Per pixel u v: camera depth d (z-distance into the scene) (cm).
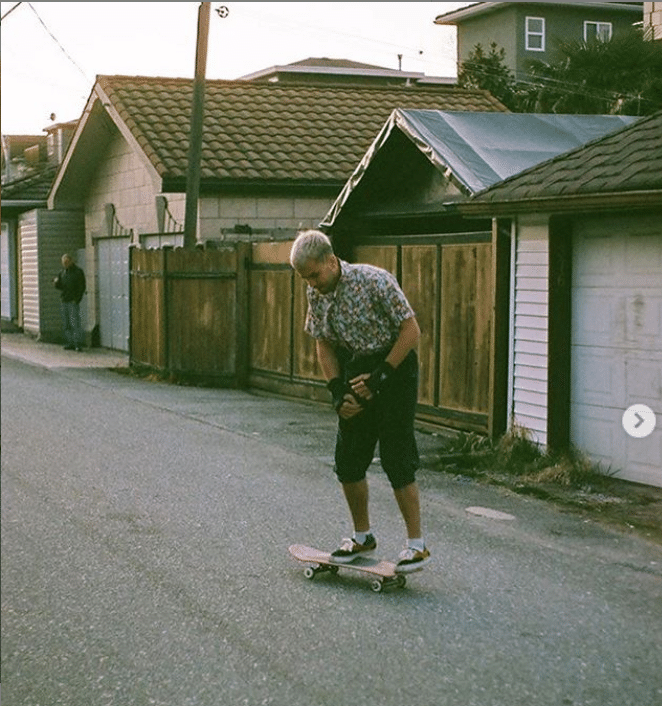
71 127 2950
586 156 977
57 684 505
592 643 546
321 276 608
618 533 771
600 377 959
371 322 613
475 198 1012
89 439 1144
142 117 1894
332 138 1934
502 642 546
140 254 1778
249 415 1315
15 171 3644
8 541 746
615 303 940
